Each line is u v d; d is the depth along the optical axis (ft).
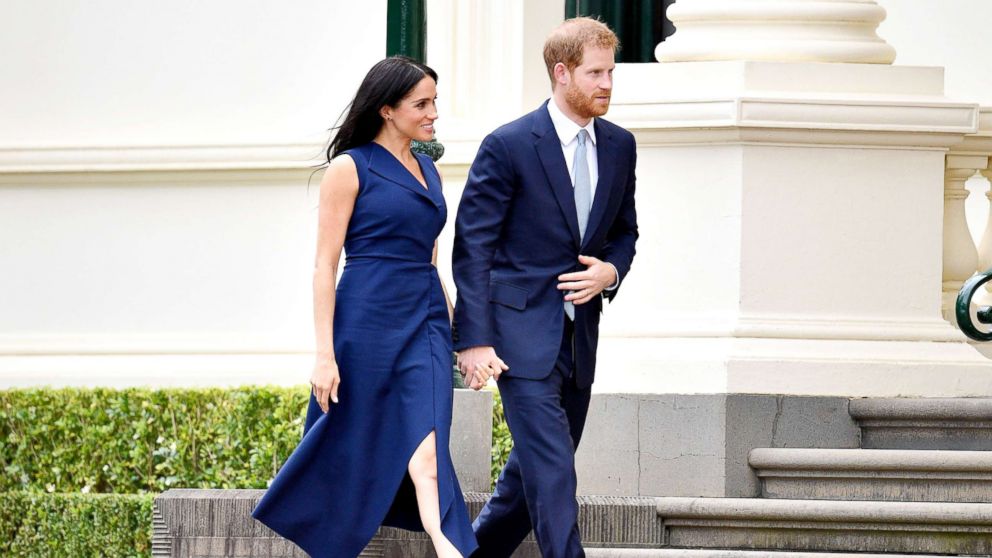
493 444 86.43
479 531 66.13
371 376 62.44
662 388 79.61
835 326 80.59
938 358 80.69
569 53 62.28
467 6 99.50
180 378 101.81
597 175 63.57
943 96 82.94
